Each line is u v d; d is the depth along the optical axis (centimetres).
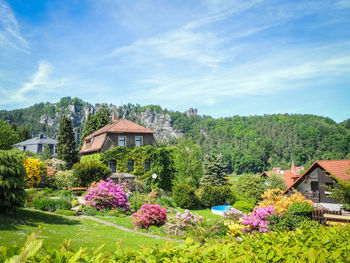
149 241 1438
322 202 2980
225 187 3628
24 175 1633
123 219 2172
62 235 1266
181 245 391
